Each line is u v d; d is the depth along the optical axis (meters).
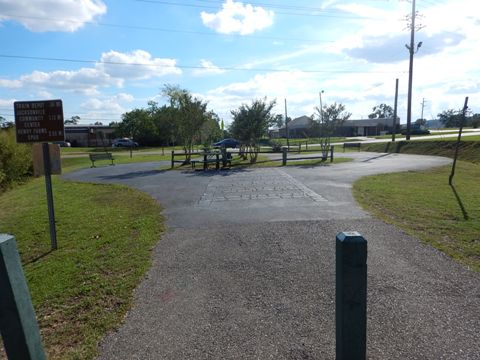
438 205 7.38
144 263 4.68
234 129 21.45
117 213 8.06
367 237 5.37
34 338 2.33
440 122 92.62
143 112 63.03
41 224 7.46
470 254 4.59
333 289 3.74
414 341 2.79
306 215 6.84
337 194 9.01
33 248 6.00
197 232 6.03
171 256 4.91
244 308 3.42
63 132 5.79
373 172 13.67
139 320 3.28
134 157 29.48
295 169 15.56
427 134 47.31
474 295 3.51
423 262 4.35
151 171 17.33
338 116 24.27
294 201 8.30
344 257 2.06
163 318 3.29
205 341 2.91
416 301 3.41
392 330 2.94
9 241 2.19
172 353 2.77
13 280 2.20
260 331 3.02
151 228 6.43
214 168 17.39
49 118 5.78
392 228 5.79
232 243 5.36
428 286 3.72
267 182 11.71
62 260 5.17
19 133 5.81
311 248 5.00
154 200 9.36
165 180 13.47
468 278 3.89
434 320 3.08
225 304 3.51
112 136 71.38
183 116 21.86
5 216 8.79
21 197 11.71
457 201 7.73
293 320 3.17
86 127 70.94
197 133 22.86
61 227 7.16
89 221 7.46
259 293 3.71
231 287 3.88
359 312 2.10
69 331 3.18
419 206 7.34
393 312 3.22
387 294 3.56
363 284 2.08
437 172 13.28
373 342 2.79
